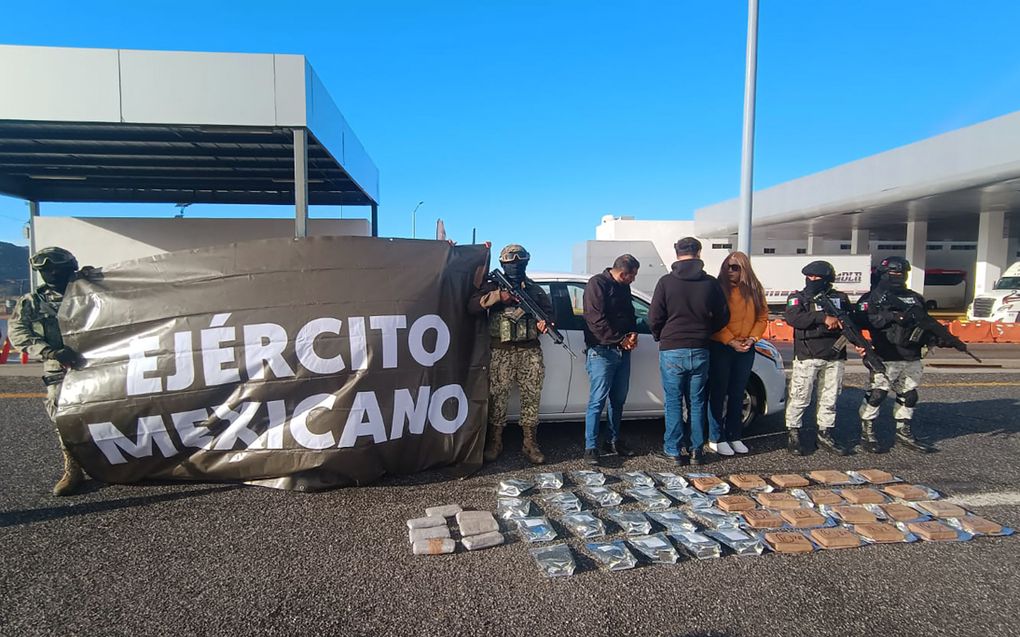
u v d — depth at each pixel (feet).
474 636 8.26
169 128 31.07
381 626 8.46
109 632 8.26
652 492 13.50
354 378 13.43
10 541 10.97
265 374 13.21
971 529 11.73
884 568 10.32
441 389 14.33
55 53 28.40
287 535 11.27
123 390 12.91
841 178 77.82
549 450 16.81
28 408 22.00
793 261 88.74
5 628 8.31
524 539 11.15
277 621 8.55
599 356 15.24
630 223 143.33
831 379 16.65
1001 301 64.44
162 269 13.69
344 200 55.62
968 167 58.85
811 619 8.76
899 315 16.71
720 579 9.86
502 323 14.96
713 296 15.03
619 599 9.22
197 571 9.92
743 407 18.69
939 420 21.26
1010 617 8.86
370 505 12.69
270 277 13.74
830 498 13.23
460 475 14.39
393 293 14.07
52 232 46.83
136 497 13.06
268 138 34.83
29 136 34.42
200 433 13.12
